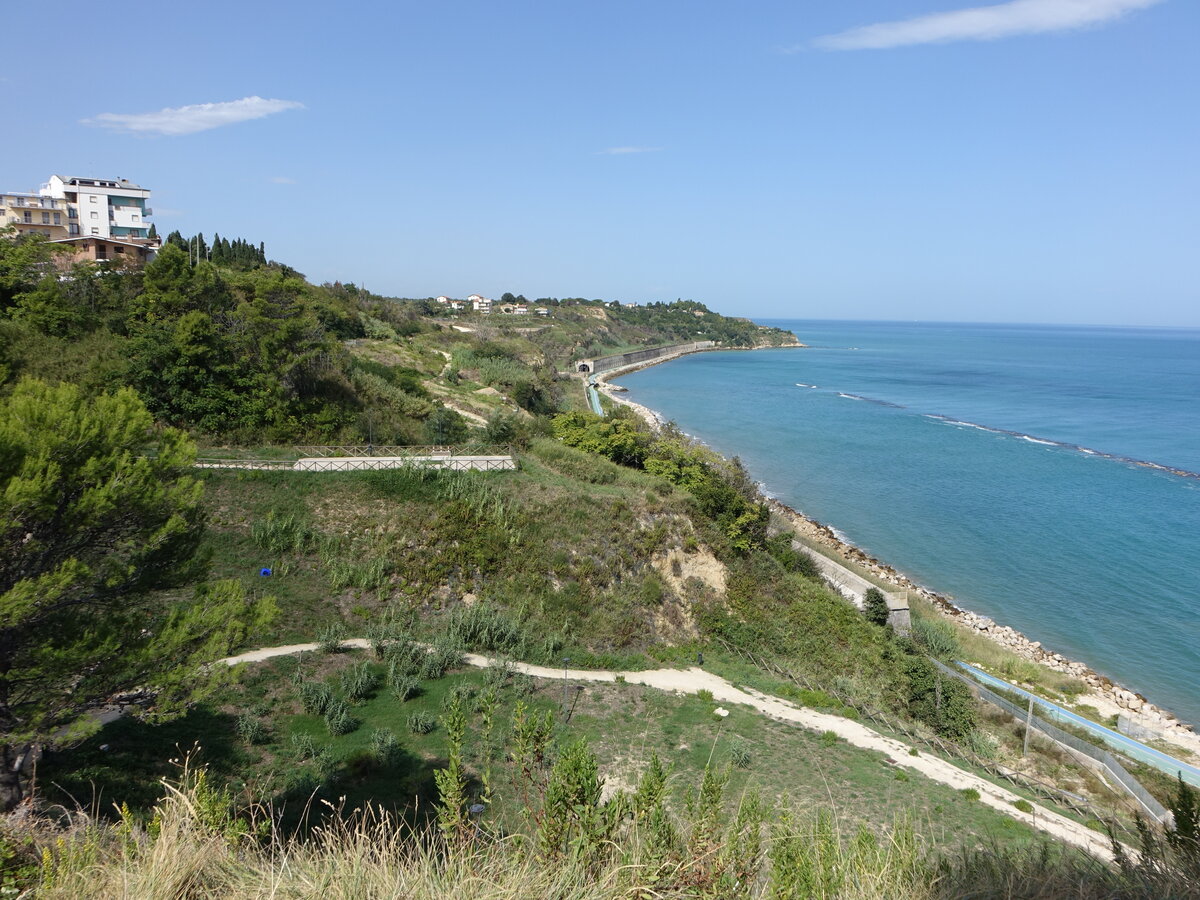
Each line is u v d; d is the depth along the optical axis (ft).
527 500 102.37
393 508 94.38
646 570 100.83
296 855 20.31
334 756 56.49
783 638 101.40
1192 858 25.08
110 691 38.01
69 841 22.88
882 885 21.98
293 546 86.07
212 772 51.29
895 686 97.66
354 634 78.43
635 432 157.79
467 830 21.38
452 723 23.85
